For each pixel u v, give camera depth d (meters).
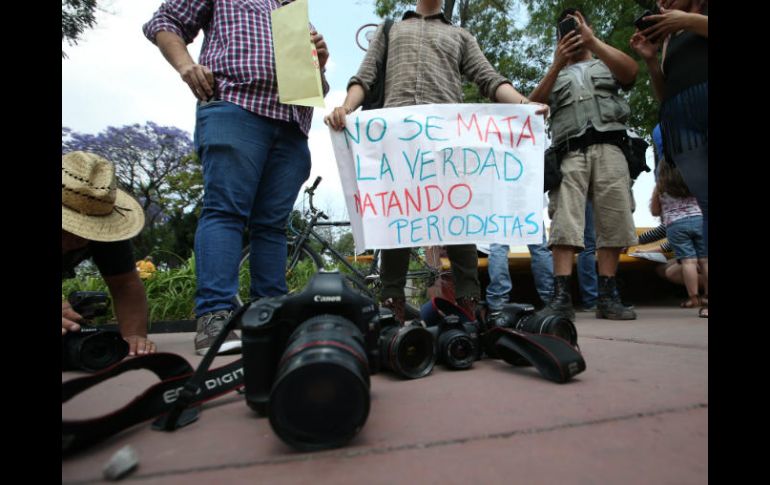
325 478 0.75
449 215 2.40
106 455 0.91
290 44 2.28
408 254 2.67
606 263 3.65
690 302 4.72
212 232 2.26
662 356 1.81
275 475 0.77
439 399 1.24
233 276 2.30
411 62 2.56
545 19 10.21
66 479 0.79
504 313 1.80
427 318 2.07
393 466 0.79
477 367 1.73
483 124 2.45
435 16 2.71
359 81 2.58
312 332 0.91
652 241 5.52
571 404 1.14
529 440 0.90
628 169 3.52
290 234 5.38
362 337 1.01
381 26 2.69
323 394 0.84
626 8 8.83
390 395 1.30
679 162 2.72
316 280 1.07
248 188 2.34
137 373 1.74
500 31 11.59
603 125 3.32
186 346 2.58
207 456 0.87
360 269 5.69
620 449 0.84
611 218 3.41
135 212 2.26
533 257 4.48
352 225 2.47
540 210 2.44
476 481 0.72
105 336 1.82
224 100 2.30
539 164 2.47
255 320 1.01
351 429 0.85
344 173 2.47
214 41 2.40
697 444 0.86
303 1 2.28
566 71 3.56
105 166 2.00
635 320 3.50
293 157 2.62
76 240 2.03
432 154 2.41
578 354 1.42
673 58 2.73
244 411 1.22
